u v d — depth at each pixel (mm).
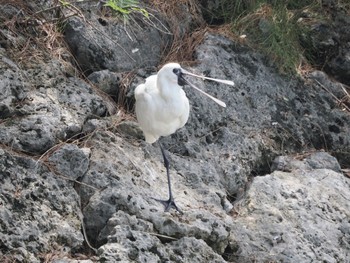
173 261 9008
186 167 10750
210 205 10289
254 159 11633
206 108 11711
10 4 11578
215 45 12797
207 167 10906
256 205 10547
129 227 9070
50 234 8984
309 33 13781
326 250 10125
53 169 9680
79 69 11750
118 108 11430
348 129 12773
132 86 11570
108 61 11891
